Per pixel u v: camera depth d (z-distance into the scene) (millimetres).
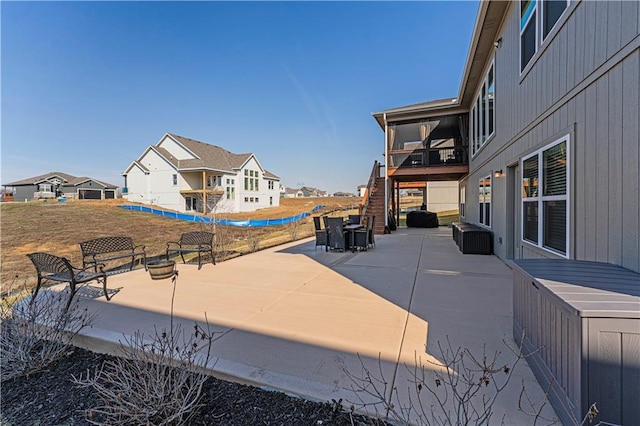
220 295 4270
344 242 7969
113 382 1789
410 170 11750
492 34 6750
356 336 2848
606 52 2609
